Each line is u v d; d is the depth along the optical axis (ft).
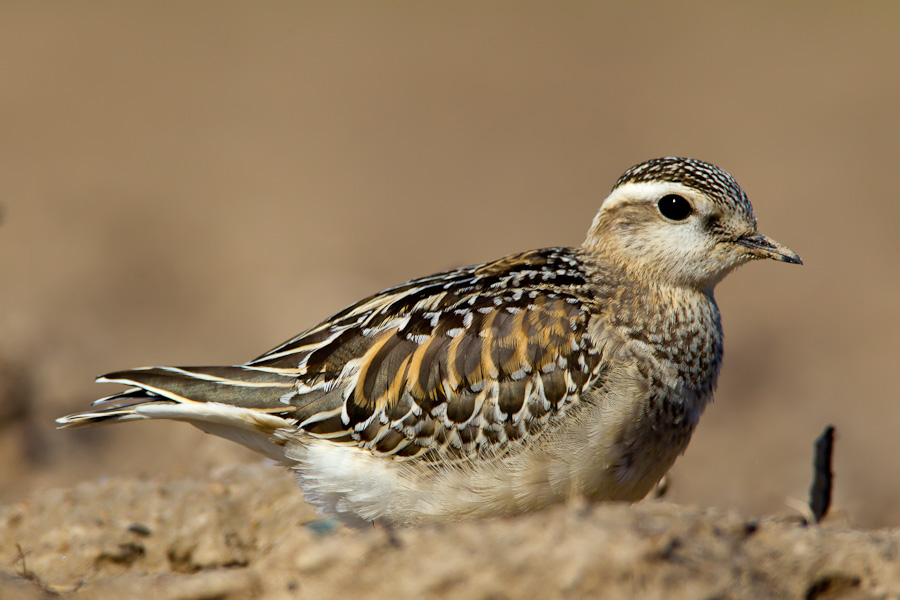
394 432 26.32
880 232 79.10
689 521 21.18
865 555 20.97
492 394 26.09
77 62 112.47
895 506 40.50
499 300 27.07
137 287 67.62
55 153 91.71
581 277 28.35
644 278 28.60
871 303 68.64
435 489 26.30
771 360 59.98
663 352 27.02
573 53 121.39
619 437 25.99
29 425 44.27
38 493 32.50
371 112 107.24
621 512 21.42
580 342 26.32
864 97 105.19
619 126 102.68
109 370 49.93
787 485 41.19
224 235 79.00
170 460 40.19
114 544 29.91
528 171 94.22
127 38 120.67
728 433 48.75
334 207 85.97
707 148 95.81
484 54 122.11
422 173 94.02
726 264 28.78
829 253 76.23
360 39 126.31
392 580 20.93
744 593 20.17
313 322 60.39
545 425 25.95
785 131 98.58
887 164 90.99
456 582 20.61
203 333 60.39
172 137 98.12
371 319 27.48
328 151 98.02
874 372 58.59
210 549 30.07
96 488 31.94
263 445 27.55
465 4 138.00
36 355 46.75
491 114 106.93
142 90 107.96
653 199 28.81
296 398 26.68
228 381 26.91
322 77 115.34
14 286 62.80
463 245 79.77
